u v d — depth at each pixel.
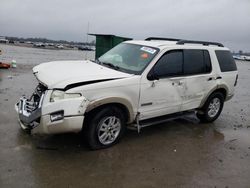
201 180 4.18
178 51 5.70
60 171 4.04
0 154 4.34
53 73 4.68
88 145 4.73
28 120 4.35
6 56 23.11
